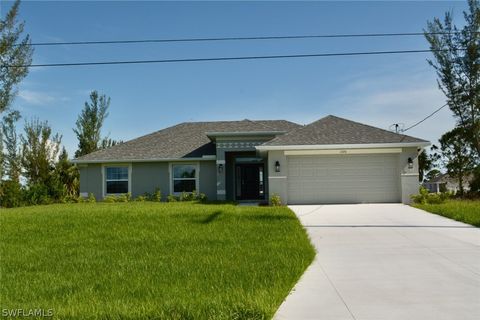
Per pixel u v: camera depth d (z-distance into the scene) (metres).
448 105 24.81
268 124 25.42
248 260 7.99
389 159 18.23
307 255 8.38
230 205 18.11
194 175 23.31
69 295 6.03
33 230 12.05
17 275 7.31
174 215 14.01
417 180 17.80
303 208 16.55
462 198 22.22
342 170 18.34
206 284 6.41
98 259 8.45
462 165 25.64
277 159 18.19
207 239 10.26
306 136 18.70
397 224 12.41
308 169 18.45
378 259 8.22
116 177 23.72
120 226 12.34
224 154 22.05
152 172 23.50
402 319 5.06
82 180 23.77
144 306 5.39
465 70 23.94
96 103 38.09
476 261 7.92
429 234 10.77
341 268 7.56
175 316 5.05
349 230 11.57
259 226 11.89
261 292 5.89
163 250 9.15
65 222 13.15
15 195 23.39
